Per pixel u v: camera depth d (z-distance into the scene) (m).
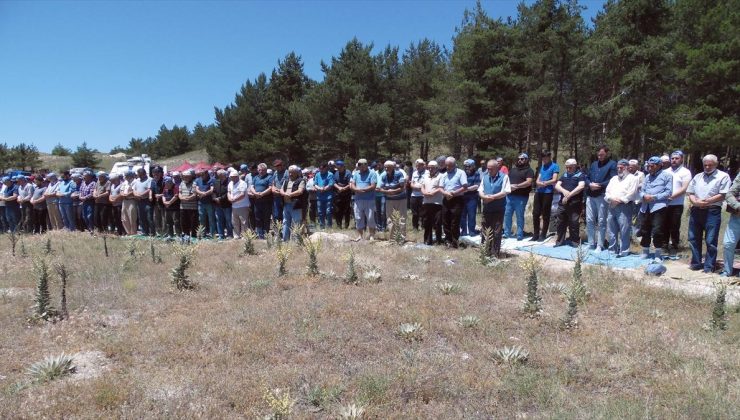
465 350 5.73
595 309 7.19
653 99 26.55
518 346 5.63
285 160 42.84
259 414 4.27
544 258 10.55
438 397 4.63
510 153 28.27
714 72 25.34
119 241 13.39
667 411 4.32
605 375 5.08
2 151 55.22
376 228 14.95
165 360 5.37
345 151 38.34
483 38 28.17
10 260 10.86
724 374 5.09
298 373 5.00
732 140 24.78
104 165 73.75
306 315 6.63
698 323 6.46
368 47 36.94
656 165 9.99
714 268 8.96
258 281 8.38
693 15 28.70
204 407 4.37
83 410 4.32
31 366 5.19
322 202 15.20
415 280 8.60
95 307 7.24
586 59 26.36
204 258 10.73
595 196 11.08
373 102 36.53
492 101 28.62
